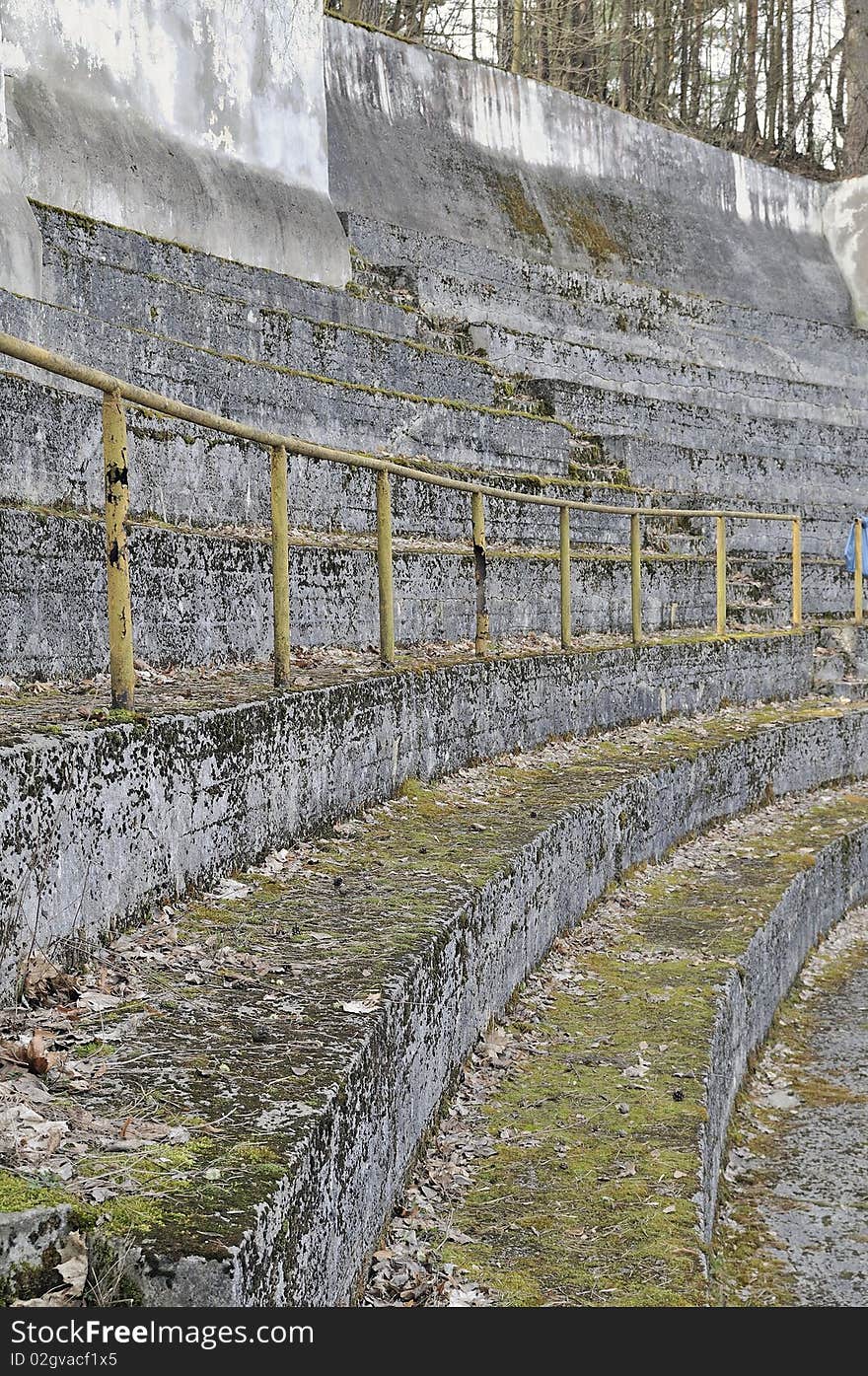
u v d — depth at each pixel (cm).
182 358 906
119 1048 341
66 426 669
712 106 3528
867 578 1811
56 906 370
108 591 449
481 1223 416
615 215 1948
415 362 1270
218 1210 260
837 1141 667
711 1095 559
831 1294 504
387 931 471
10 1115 290
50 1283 245
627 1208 428
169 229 1137
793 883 911
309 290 1233
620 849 864
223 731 498
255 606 757
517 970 630
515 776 869
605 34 2834
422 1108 454
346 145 1569
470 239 1667
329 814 623
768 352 2070
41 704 475
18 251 819
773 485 1839
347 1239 338
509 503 1242
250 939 443
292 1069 337
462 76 1770
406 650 937
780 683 1446
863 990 925
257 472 920
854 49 2791
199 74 1207
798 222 2283
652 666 1171
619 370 1762
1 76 846
